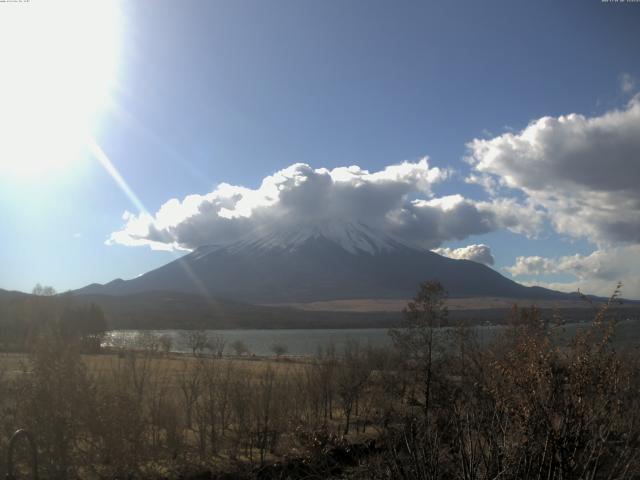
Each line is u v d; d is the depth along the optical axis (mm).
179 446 22000
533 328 12266
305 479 14453
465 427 8188
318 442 14602
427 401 18734
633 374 7543
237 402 24625
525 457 7043
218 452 22609
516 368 7512
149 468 19641
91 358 24438
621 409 7250
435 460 7684
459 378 20328
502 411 7738
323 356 44750
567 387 7230
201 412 25062
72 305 77125
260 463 20281
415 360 24031
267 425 23812
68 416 16812
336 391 29234
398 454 8484
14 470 15898
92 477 17297
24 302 72188
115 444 17859
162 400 23172
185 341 99500
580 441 7078
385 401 22375
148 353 34312
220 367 31406
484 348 15430
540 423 7129
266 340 149750
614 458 7141
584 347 7133
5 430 16141
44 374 16750
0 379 17016
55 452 16516
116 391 18734
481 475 7387
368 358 30891
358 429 22906
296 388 28297
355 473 9906
